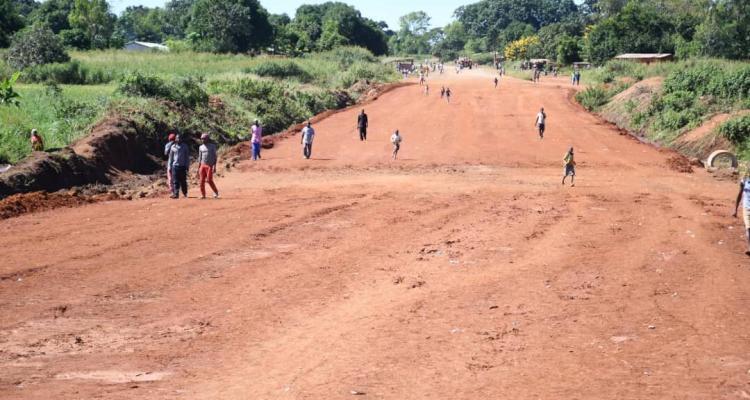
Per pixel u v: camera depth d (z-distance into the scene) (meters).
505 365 10.03
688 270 15.61
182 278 14.58
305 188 27.44
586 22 180.88
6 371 9.73
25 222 19.94
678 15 117.50
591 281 14.65
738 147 37.44
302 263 15.91
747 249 17.53
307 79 80.69
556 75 116.00
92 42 113.00
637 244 18.06
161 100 41.25
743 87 45.59
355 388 9.15
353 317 12.25
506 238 18.69
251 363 10.11
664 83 53.06
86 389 9.07
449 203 24.20
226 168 32.47
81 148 29.20
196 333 11.42
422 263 16.03
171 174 24.62
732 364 10.12
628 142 43.41
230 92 53.16
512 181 29.56
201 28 121.94
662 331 11.62
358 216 21.64
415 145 41.47
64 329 11.55
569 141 43.47
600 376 9.62
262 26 127.25
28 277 14.45
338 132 47.47
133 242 17.66
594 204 24.12
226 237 18.38
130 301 13.06
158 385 9.25
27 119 32.50
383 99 71.62
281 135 45.53
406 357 10.34
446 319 12.16
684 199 25.30
